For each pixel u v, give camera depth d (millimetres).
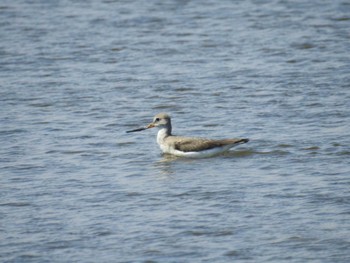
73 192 19219
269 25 36875
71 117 25344
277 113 25109
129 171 20625
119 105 26516
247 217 17484
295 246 16109
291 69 30188
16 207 18375
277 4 40844
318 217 17359
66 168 20891
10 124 24656
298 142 22375
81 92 28000
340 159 20922
